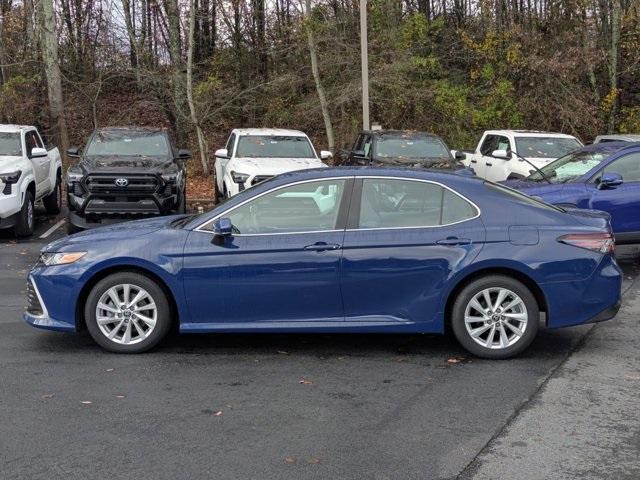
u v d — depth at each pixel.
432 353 6.14
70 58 25.84
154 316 5.98
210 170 22.56
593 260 5.90
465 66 24.92
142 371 5.61
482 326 5.92
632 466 4.00
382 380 5.44
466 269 5.80
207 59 26.89
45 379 5.39
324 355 6.08
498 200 6.02
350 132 22.58
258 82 25.30
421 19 23.70
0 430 4.44
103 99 26.00
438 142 14.55
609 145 10.77
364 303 5.88
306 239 5.85
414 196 6.00
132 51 25.88
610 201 9.80
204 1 26.06
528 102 23.03
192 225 5.98
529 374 5.59
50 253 6.06
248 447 4.21
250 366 5.76
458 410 4.83
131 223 6.52
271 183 6.02
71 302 5.93
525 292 5.86
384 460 4.05
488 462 4.04
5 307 7.66
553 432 4.46
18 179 11.97
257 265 5.82
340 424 4.58
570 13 24.83
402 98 21.70
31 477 3.82
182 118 22.45
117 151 12.95
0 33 24.75
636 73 26.33
